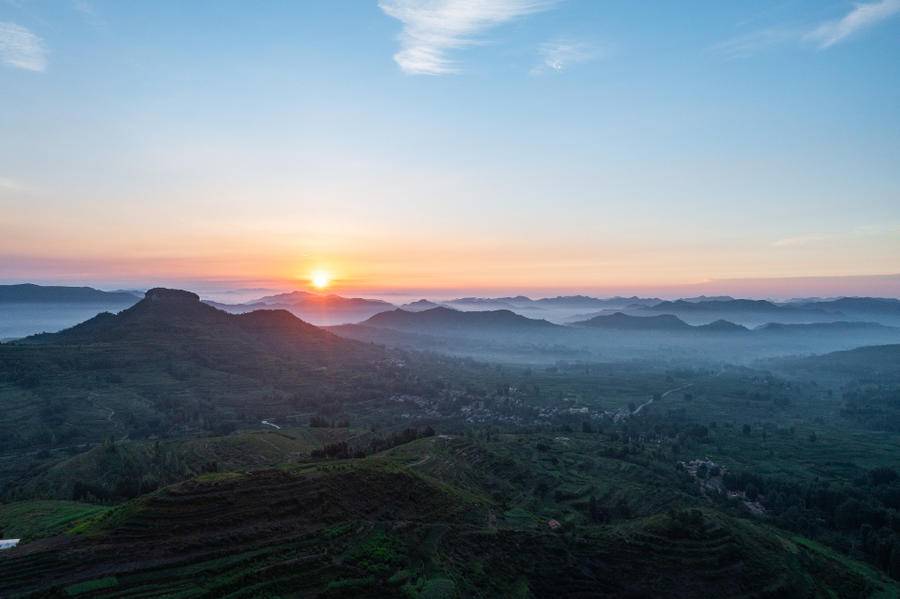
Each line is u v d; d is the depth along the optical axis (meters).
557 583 104.62
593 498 163.75
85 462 179.12
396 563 90.69
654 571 115.38
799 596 117.31
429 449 177.38
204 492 96.94
